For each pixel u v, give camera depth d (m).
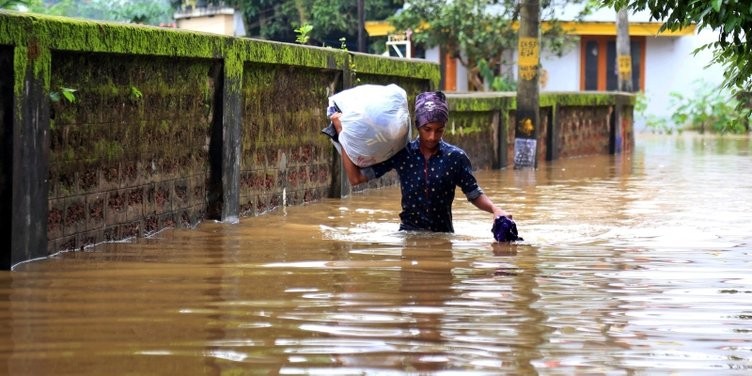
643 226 9.62
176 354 4.53
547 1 29.20
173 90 9.23
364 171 8.75
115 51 8.02
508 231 8.29
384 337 4.85
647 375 4.25
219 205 10.02
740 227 9.57
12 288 6.08
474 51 35.41
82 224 7.89
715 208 11.44
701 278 6.58
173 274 6.61
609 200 12.43
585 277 6.58
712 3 7.31
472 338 4.84
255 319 5.22
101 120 8.10
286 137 11.66
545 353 4.58
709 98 39.75
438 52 39.06
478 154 18.92
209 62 9.83
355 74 13.47
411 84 15.62
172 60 9.16
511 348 4.66
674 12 7.84
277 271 6.74
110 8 37.53
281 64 11.26
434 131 8.55
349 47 41.59
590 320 5.25
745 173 17.33
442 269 6.85
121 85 8.37
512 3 33.97
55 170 7.52
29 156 7.04
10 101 6.80
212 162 10.02
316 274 6.61
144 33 8.46
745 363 4.45
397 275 6.58
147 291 5.98
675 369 4.35
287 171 11.72
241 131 10.41
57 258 7.31
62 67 7.55
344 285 6.20
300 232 9.04
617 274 6.70
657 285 6.29
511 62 35.88
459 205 11.42
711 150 26.19
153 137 8.93
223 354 4.54
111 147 8.25
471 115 18.50
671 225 9.75
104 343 4.72
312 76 12.41
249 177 10.71
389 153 8.66
